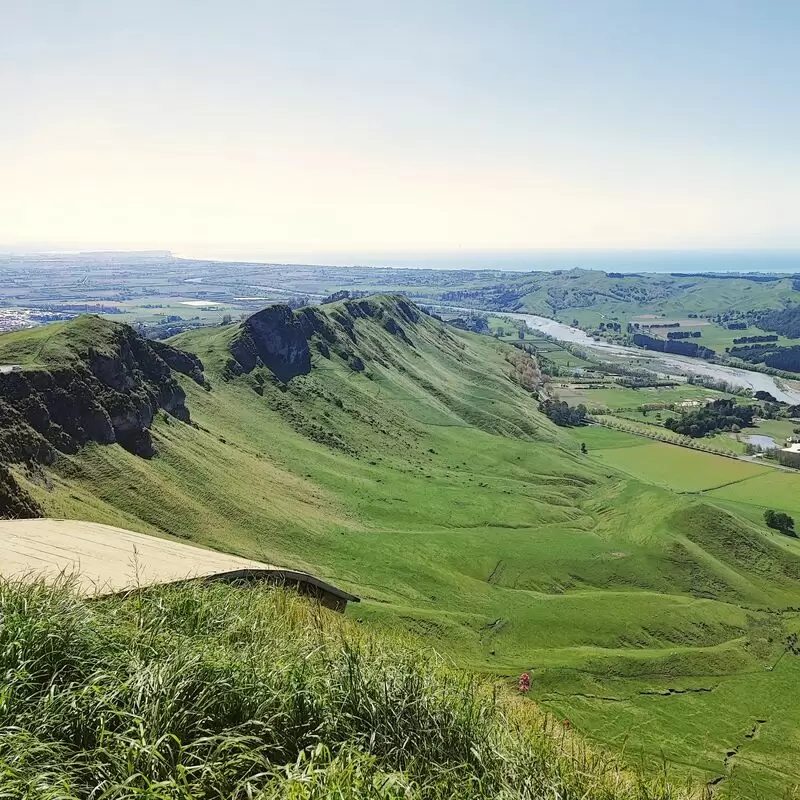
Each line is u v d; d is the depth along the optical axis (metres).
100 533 14.04
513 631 77.88
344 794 4.96
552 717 10.80
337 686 6.88
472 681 8.27
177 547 14.17
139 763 5.13
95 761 5.04
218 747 5.30
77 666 6.30
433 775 6.11
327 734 6.11
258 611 9.29
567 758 7.66
